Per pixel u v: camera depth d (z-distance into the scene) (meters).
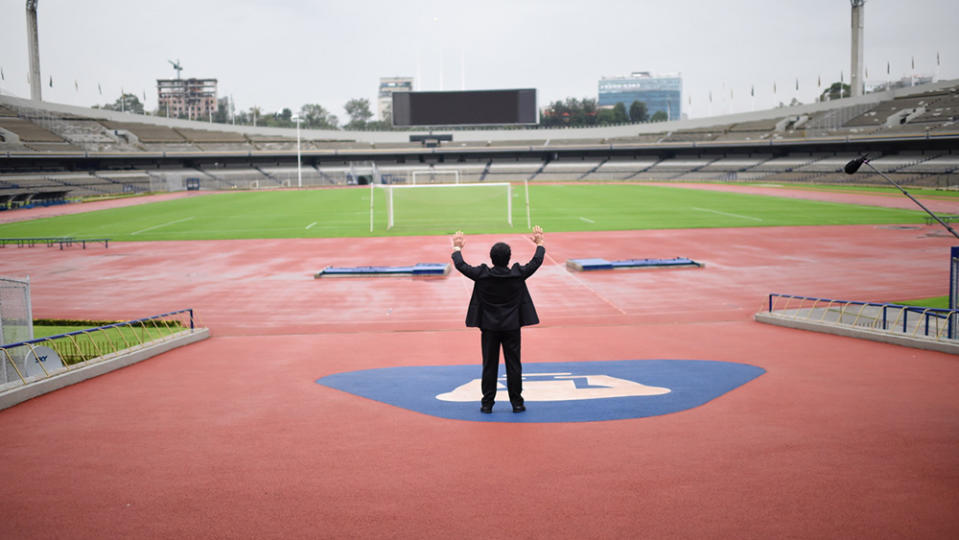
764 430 6.62
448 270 30.42
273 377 11.19
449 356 14.71
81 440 6.79
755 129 114.62
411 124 103.50
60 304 24.75
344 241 42.12
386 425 7.11
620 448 6.07
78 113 114.38
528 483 5.27
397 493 5.14
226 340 17.94
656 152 123.50
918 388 8.88
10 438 6.94
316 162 124.69
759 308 22.22
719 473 5.40
